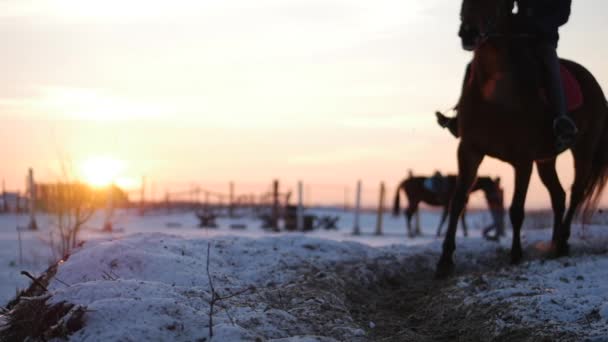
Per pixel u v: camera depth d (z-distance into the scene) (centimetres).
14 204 2661
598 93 778
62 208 1020
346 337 455
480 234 2112
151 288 455
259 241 800
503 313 505
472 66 676
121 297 435
